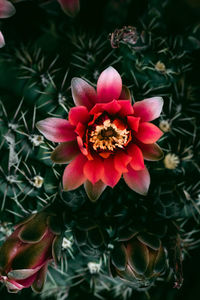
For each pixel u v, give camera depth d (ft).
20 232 0.74
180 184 0.90
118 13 1.11
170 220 0.89
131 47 0.91
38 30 1.06
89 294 1.04
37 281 0.74
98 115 0.74
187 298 1.10
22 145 0.86
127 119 0.77
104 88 0.76
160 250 0.78
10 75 0.93
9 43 1.03
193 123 0.94
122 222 0.87
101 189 0.77
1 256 0.73
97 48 0.95
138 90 0.91
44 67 0.93
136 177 0.78
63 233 0.81
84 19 1.10
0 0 0.92
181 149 0.91
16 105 0.90
